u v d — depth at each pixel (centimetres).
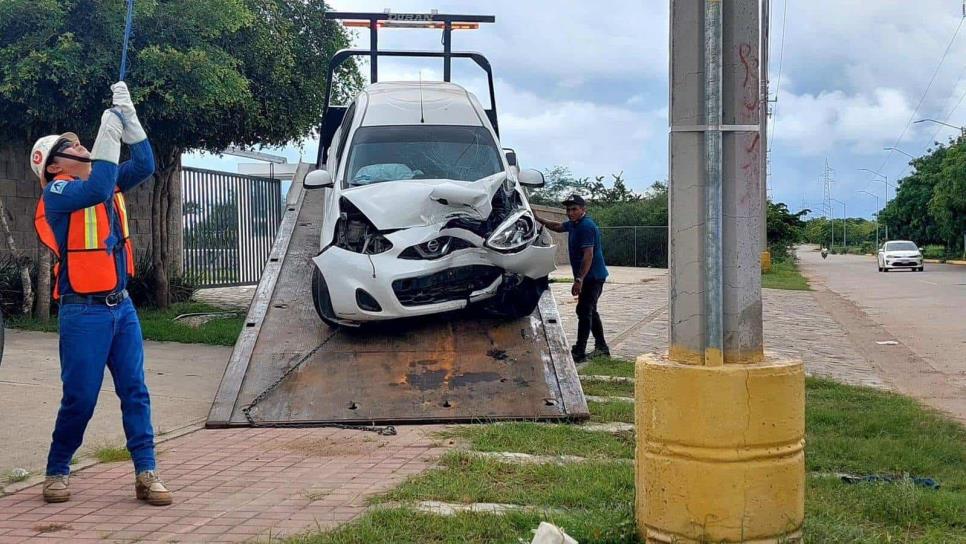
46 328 1274
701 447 387
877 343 1440
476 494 521
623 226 4509
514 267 851
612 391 902
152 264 1598
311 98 1728
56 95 1261
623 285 2692
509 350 845
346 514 498
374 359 827
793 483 395
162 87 1306
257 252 2141
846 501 514
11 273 1370
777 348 1345
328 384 788
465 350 845
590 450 643
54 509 519
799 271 4747
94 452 649
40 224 532
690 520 390
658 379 400
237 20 1393
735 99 405
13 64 1220
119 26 1281
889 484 551
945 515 488
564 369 815
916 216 7256
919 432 723
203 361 1072
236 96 1379
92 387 525
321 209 1160
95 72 1252
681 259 403
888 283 3362
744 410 385
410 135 973
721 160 399
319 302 868
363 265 820
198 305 1636
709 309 393
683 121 405
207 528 480
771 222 5806
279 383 789
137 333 547
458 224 845
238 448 664
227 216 2034
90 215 524
